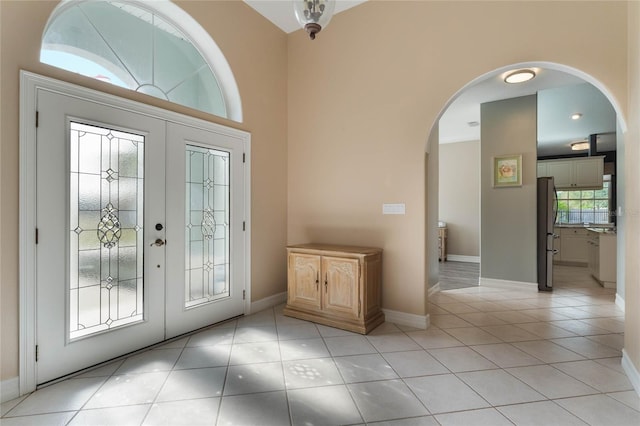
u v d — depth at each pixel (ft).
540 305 11.89
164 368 7.03
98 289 7.09
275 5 10.77
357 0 10.53
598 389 6.21
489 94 13.87
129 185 7.65
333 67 11.32
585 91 14.62
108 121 7.18
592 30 7.51
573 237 21.44
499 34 8.57
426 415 5.43
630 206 6.68
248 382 6.47
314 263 10.05
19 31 5.89
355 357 7.59
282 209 12.26
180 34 9.30
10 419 5.30
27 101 5.98
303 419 5.34
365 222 10.64
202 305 9.35
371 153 10.52
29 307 6.03
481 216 15.16
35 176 6.09
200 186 9.36
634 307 6.41
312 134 11.84
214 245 9.77
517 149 14.23
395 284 10.05
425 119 9.58
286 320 10.18
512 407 5.64
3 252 5.74
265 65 11.41
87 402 5.77
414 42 9.74
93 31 7.49
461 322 10.05
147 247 7.98
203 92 9.97
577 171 21.63
